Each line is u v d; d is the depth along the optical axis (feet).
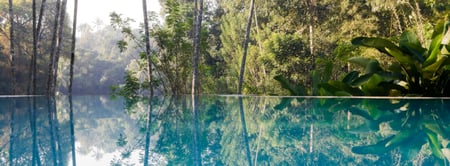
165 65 32.27
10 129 7.97
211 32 66.03
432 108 11.97
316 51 46.44
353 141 5.77
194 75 28.60
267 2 52.70
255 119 9.92
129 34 31.83
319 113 11.02
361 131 6.98
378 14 42.86
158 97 27.04
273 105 15.55
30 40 61.26
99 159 4.55
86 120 10.14
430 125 7.70
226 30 59.88
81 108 15.56
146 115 11.82
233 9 62.23
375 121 8.64
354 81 17.74
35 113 12.69
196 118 10.48
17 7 60.39
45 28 62.64
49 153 5.01
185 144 5.78
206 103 18.37
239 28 58.75
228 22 60.34
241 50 53.72
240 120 9.70
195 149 5.30
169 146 5.61
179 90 32.83
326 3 46.88
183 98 24.54
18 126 8.61
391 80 17.83
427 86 17.78
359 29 43.70
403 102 14.40
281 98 22.09
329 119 9.29
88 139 6.40
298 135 6.60
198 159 4.52
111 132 7.38
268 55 46.65
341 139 6.00
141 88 31.76
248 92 41.45
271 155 4.75
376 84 18.63
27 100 21.56
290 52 46.11
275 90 43.04
